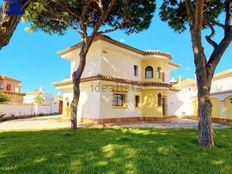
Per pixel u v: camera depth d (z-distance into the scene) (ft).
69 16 42.55
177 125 52.65
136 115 68.44
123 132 35.78
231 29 26.18
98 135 31.76
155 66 72.64
